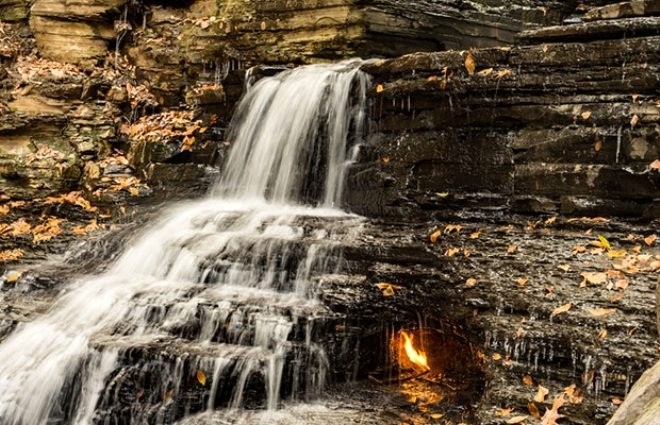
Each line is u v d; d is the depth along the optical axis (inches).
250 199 379.9
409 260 267.6
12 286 329.1
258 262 287.7
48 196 429.4
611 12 319.6
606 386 207.2
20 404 265.0
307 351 252.1
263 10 452.8
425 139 310.7
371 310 262.8
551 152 279.0
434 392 257.4
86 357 257.8
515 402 214.7
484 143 295.7
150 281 305.3
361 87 343.0
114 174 429.7
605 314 219.1
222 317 261.1
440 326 259.0
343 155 348.5
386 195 319.0
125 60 506.0
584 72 275.4
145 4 510.0
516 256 255.0
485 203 292.0
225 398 245.6
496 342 232.2
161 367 247.9
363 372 266.4
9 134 443.5
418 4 422.0
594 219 264.8
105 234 362.0
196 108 447.5
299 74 382.6
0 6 523.8
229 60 467.5
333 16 424.2
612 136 265.6
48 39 494.3
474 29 438.0
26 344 283.3
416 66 314.7
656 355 202.7
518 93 287.6
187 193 397.1
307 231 302.4
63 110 455.2
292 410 243.0
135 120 474.9
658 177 254.5
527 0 458.3
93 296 297.0
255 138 388.5
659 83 261.0
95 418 247.1
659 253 241.0
